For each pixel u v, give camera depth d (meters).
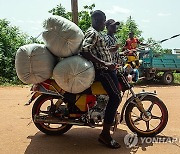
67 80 4.80
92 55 4.85
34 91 5.22
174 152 4.92
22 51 4.93
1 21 15.80
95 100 5.21
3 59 14.04
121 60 6.12
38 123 5.64
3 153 4.84
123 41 17.72
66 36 4.78
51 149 5.02
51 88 5.19
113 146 5.05
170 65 14.97
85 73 4.78
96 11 5.07
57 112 5.33
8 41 14.66
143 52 14.31
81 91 4.93
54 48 4.89
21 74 4.96
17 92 10.80
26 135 5.72
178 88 13.34
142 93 5.50
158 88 13.23
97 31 5.03
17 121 6.67
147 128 5.56
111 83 5.00
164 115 5.50
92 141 5.42
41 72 4.95
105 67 4.99
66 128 5.72
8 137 5.60
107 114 5.06
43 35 4.91
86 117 5.19
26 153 4.84
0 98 9.47
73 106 5.26
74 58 4.86
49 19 4.86
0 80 13.53
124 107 5.49
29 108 8.00
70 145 5.21
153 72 14.62
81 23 17.77
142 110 5.49
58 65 4.88
